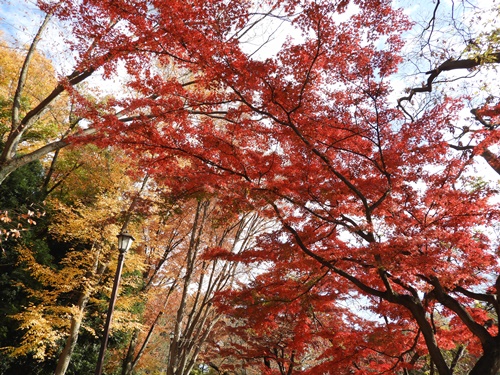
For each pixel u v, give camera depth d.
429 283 6.44
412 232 5.89
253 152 6.44
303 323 8.27
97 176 14.51
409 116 7.73
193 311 11.40
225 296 7.94
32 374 14.55
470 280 6.40
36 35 8.62
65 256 16.50
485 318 7.57
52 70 13.97
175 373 10.37
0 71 14.08
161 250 15.41
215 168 6.68
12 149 8.23
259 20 7.39
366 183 6.52
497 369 5.47
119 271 9.77
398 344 7.19
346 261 6.92
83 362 15.79
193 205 12.54
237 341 16.11
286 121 6.32
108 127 6.10
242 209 6.41
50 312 14.62
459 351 9.42
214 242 12.73
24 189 15.33
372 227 5.78
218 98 6.18
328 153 6.76
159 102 6.04
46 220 15.46
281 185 6.52
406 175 6.46
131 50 5.89
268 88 5.82
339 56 5.75
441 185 6.44
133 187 13.76
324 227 7.29
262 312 7.38
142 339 19.73
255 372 16.47
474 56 6.04
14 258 14.21
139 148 6.38
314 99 6.00
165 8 5.16
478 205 6.02
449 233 5.93
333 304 8.79
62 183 18.42
